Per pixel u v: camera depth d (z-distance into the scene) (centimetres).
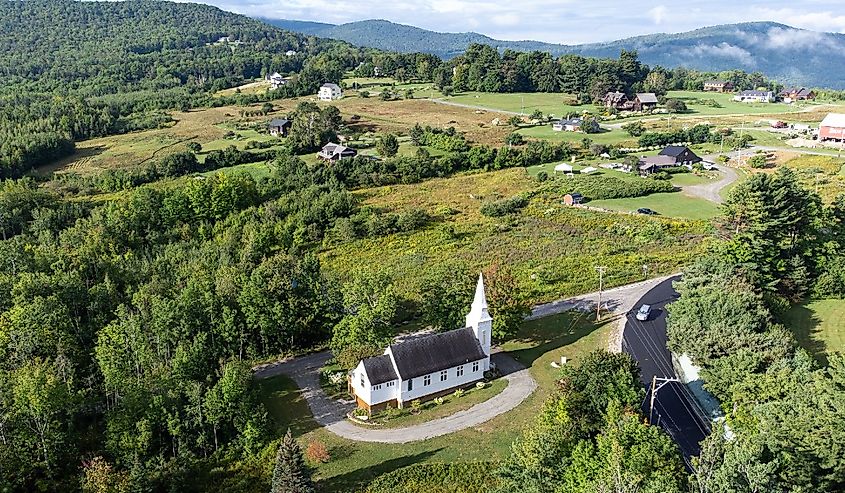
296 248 11406
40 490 5478
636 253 10944
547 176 15500
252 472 5772
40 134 17725
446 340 7138
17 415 5566
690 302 7381
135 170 15675
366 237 12062
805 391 5134
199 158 17288
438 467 5797
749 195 8481
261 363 7744
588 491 4009
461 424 6519
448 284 8175
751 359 6034
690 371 7088
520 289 8794
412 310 9000
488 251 11212
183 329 7031
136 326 6706
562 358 7700
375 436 6338
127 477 5250
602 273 9875
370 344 7206
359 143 18838
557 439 4906
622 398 5303
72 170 16738
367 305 7538
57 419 5909
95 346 6988
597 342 8088
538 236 11825
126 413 5834
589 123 19975
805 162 15712
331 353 7962
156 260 9738
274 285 7825
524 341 8256
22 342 6688
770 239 8425
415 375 6794
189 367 6494
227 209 12812
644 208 13088
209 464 5881
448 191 14938
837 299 8569
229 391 6009
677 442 5869
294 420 6594
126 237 11444
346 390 7144
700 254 10769
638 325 8444
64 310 7212
